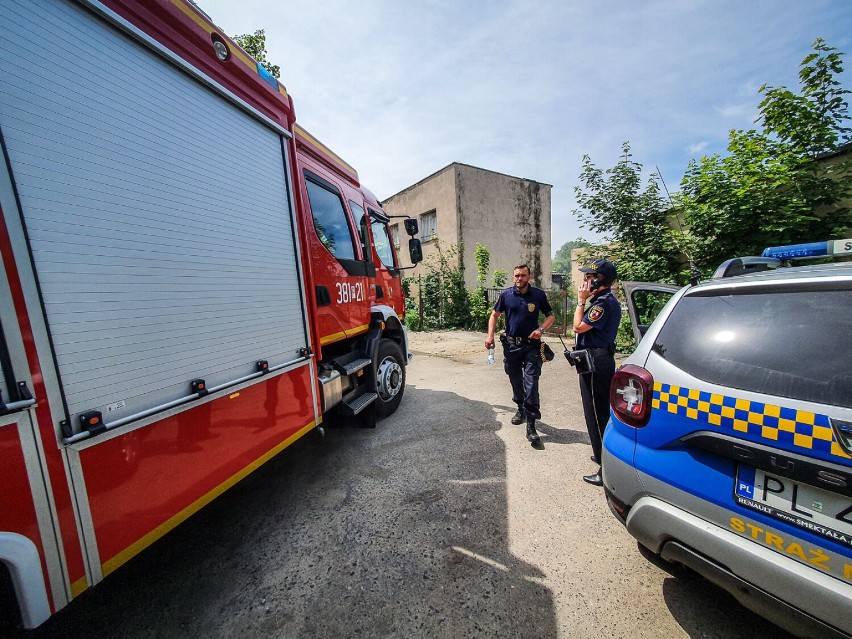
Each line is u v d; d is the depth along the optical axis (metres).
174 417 1.55
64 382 1.15
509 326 3.47
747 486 1.25
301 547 2.11
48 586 1.11
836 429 1.07
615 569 1.87
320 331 2.88
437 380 5.73
